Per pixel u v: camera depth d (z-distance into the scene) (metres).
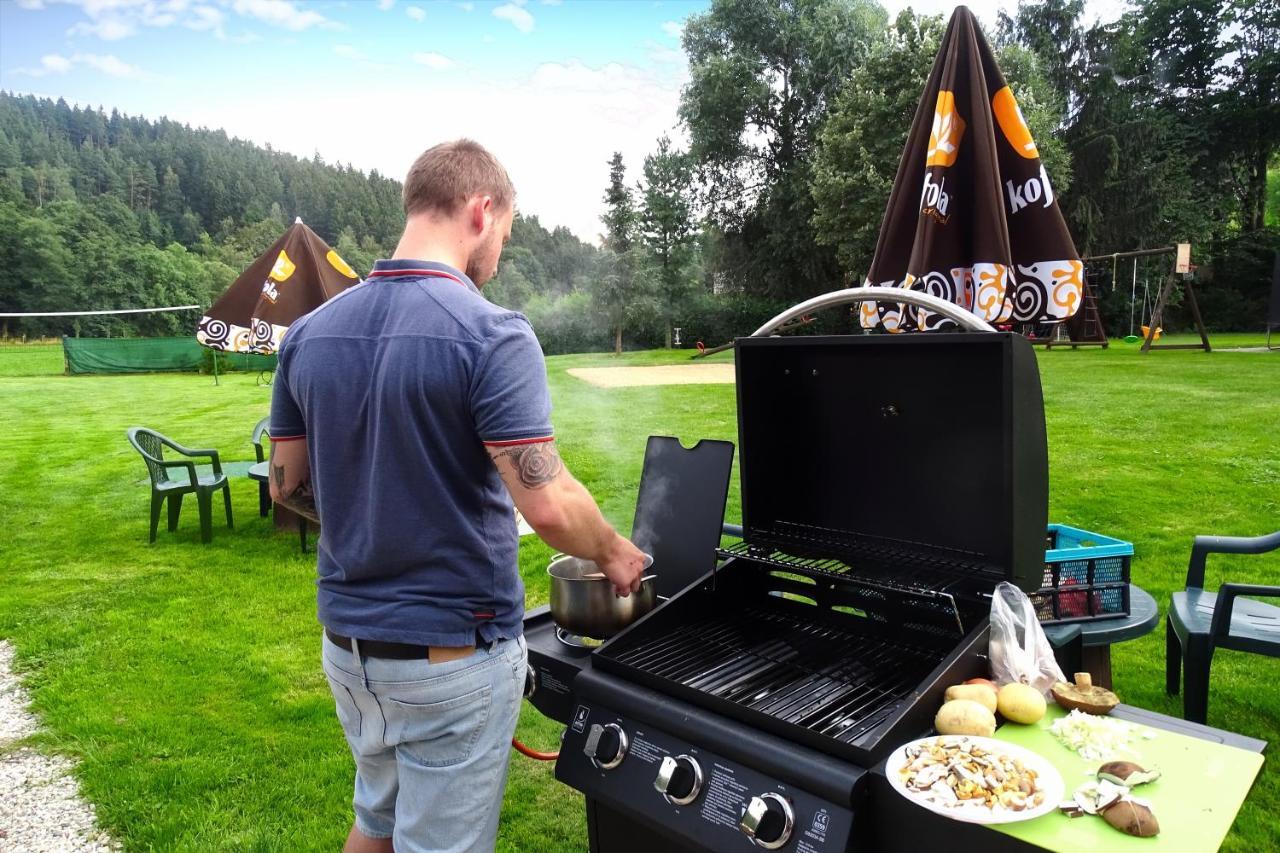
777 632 1.54
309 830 2.21
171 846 2.14
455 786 1.26
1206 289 25.31
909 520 1.48
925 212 2.20
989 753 1.03
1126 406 9.15
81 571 4.64
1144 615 1.91
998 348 1.28
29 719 2.89
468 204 1.28
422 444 1.15
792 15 26.39
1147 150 24.73
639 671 1.32
